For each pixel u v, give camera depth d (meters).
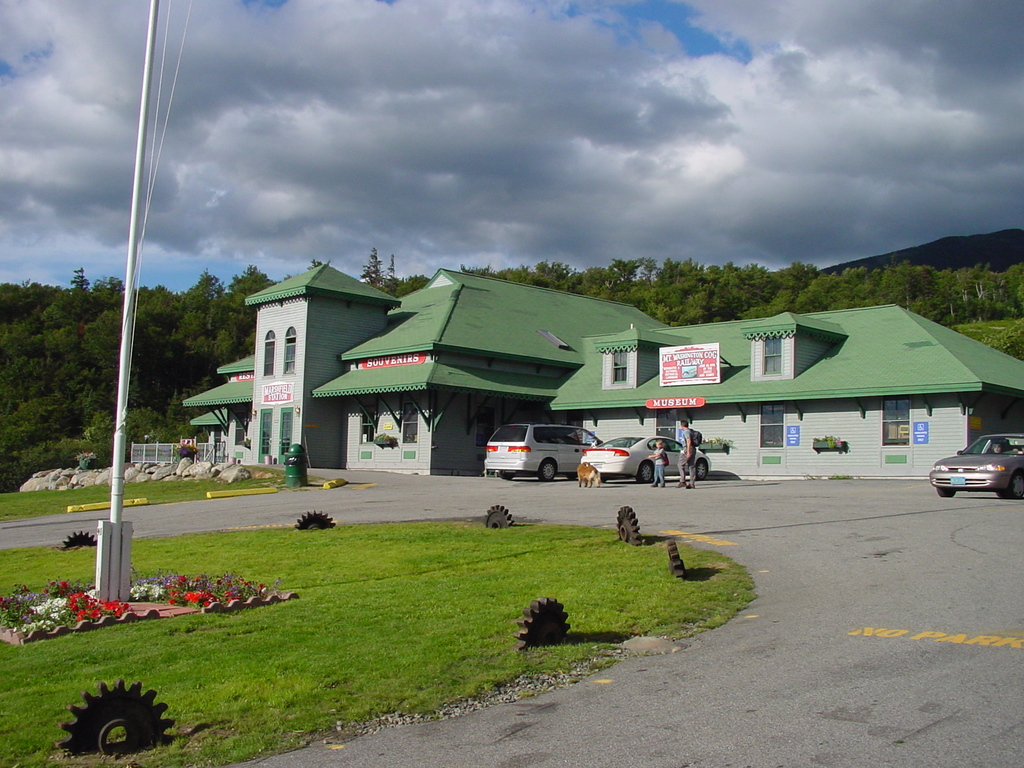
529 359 37.69
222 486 28.59
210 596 10.30
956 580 10.44
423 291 44.44
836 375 30.53
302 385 37.38
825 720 5.93
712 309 95.06
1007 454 20.56
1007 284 144.50
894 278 127.56
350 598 10.55
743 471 32.25
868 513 16.98
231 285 108.19
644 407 35.00
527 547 13.90
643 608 9.66
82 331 82.81
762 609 9.55
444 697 6.89
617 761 5.43
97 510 24.56
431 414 34.44
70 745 5.85
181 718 6.50
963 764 5.10
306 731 6.26
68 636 9.05
